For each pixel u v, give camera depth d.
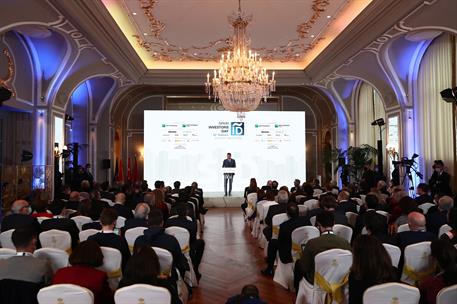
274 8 8.03
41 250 3.39
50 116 9.82
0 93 6.92
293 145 14.91
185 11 8.20
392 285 2.38
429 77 9.40
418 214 3.78
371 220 3.74
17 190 8.84
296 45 10.77
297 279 4.14
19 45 9.03
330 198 5.14
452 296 2.37
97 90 13.73
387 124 11.14
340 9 8.12
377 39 7.96
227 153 14.00
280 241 4.84
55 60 9.48
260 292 4.81
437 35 8.68
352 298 2.59
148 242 3.78
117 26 8.19
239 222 10.34
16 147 9.74
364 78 10.87
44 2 5.96
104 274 2.87
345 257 3.32
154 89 15.51
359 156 12.32
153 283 2.59
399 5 6.39
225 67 8.28
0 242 4.39
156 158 14.63
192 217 5.98
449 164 8.68
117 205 5.75
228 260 6.36
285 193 6.03
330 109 15.44
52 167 9.86
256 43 10.57
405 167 10.08
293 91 15.77
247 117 14.85
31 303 2.70
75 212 5.55
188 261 4.62
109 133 14.48
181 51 11.43
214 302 4.50
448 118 8.70
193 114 14.77
